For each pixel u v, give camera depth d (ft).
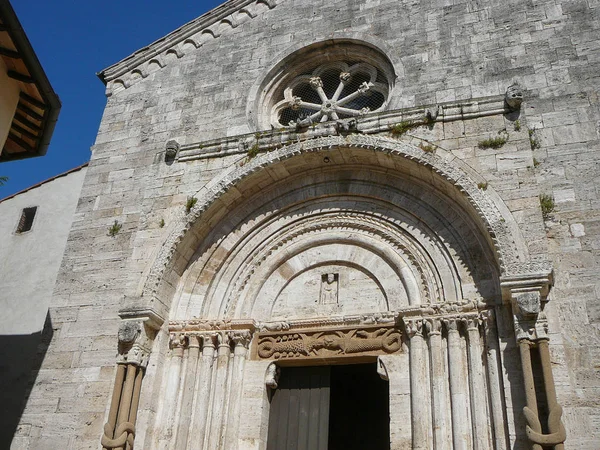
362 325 39.70
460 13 45.91
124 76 54.80
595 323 32.55
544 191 36.99
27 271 60.95
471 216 38.78
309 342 40.34
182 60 53.72
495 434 32.83
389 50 46.52
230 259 44.50
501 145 38.81
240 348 41.04
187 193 45.16
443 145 40.11
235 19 53.78
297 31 51.11
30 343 56.54
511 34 43.52
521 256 34.60
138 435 38.27
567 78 40.37
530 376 31.30
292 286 43.37
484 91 42.04
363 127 43.04
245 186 45.06
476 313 36.42
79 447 38.63
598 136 37.73
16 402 54.13
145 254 43.68
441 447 33.91
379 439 55.83
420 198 41.75
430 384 36.14
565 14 42.83
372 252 42.45
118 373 39.22
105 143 51.47
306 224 44.62
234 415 39.19
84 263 45.75
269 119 49.37
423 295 39.17
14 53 40.57
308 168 45.19
